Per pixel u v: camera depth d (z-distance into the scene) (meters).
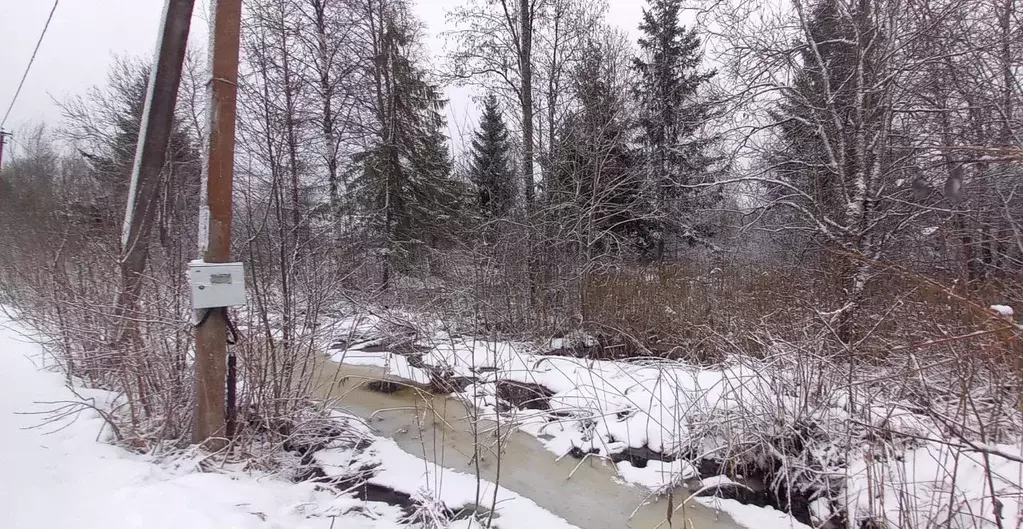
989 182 5.43
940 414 3.04
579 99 10.24
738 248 10.41
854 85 6.76
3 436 3.35
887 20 6.16
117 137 12.33
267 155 5.31
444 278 9.56
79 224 5.33
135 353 3.92
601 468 4.65
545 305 9.23
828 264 5.89
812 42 6.88
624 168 11.38
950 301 3.70
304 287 5.06
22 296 7.86
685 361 6.72
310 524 3.19
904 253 5.98
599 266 9.47
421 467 4.55
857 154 6.45
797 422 4.36
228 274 3.75
